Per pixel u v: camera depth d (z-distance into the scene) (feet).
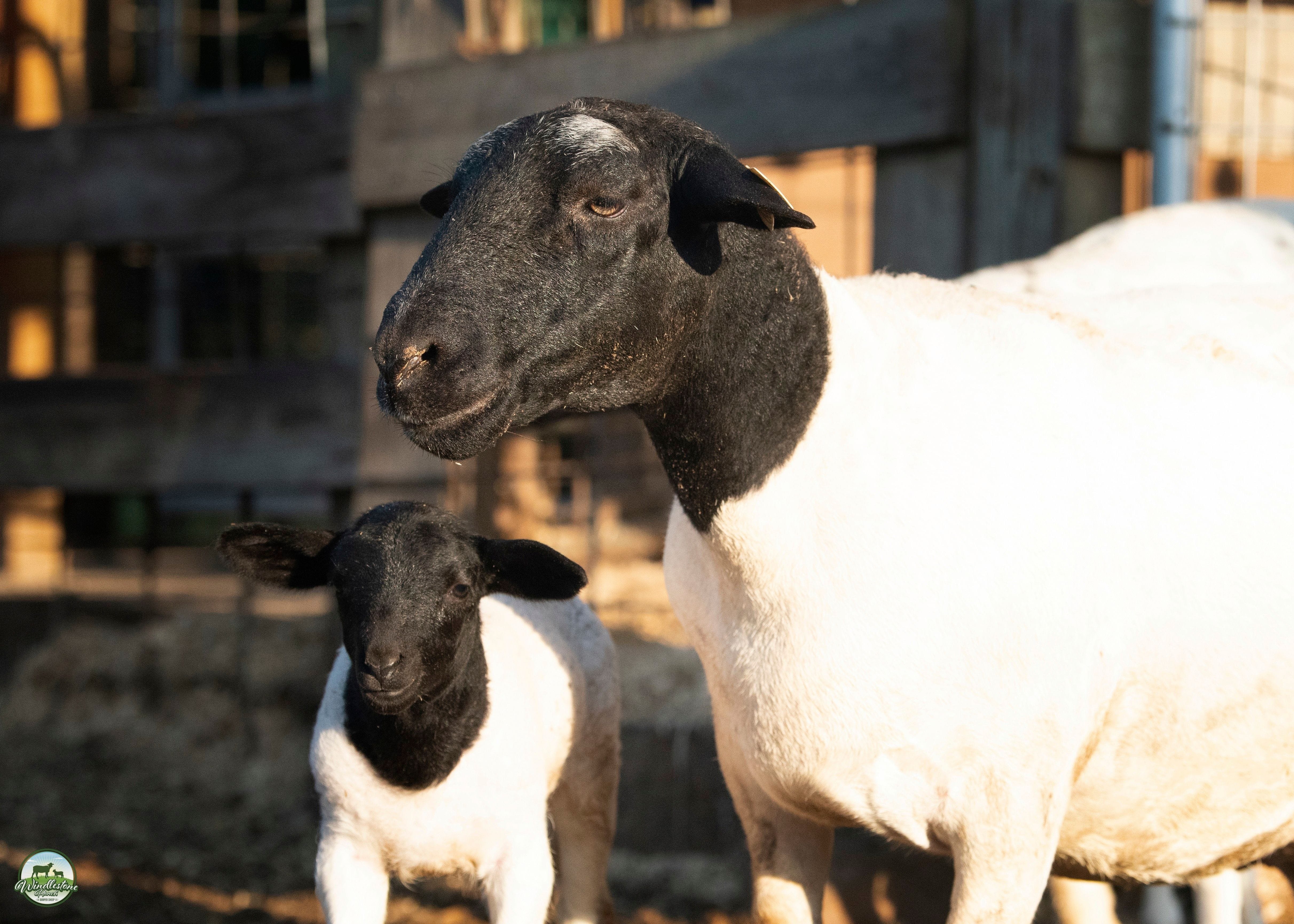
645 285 7.95
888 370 8.98
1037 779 8.83
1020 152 15.66
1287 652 9.24
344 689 10.97
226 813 20.95
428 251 7.86
